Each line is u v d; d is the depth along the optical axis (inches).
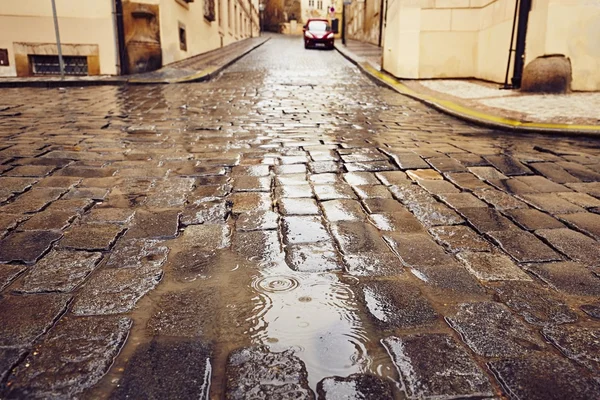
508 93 378.3
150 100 355.9
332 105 341.7
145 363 64.0
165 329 71.8
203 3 817.5
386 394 58.5
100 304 78.8
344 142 212.7
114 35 521.3
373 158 182.2
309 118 282.7
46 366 63.3
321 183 149.5
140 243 103.6
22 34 516.4
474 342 69.2
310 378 61.2
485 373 62.6
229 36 1173.7
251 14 1721.2
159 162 174.6
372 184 149.4
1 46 517.7
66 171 160.4
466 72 504.1
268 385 59.9
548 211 125.8
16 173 156.8
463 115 285.6
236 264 94.0
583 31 358.3
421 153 190.4
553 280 88.4
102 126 248.4
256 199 133.3
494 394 58.9
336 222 116.8
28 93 394.6
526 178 158.4
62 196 134.7
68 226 112.9
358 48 1004.6
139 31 530.0
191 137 222.2
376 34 1088.2
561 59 364.2
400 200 134.7
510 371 62.9
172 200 132.3
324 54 938.1
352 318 75.2
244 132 235.1
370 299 80.9
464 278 88.9
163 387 59.5
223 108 318.3
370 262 95.2
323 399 57.6
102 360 64.6
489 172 164.4
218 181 151.2
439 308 78.4
